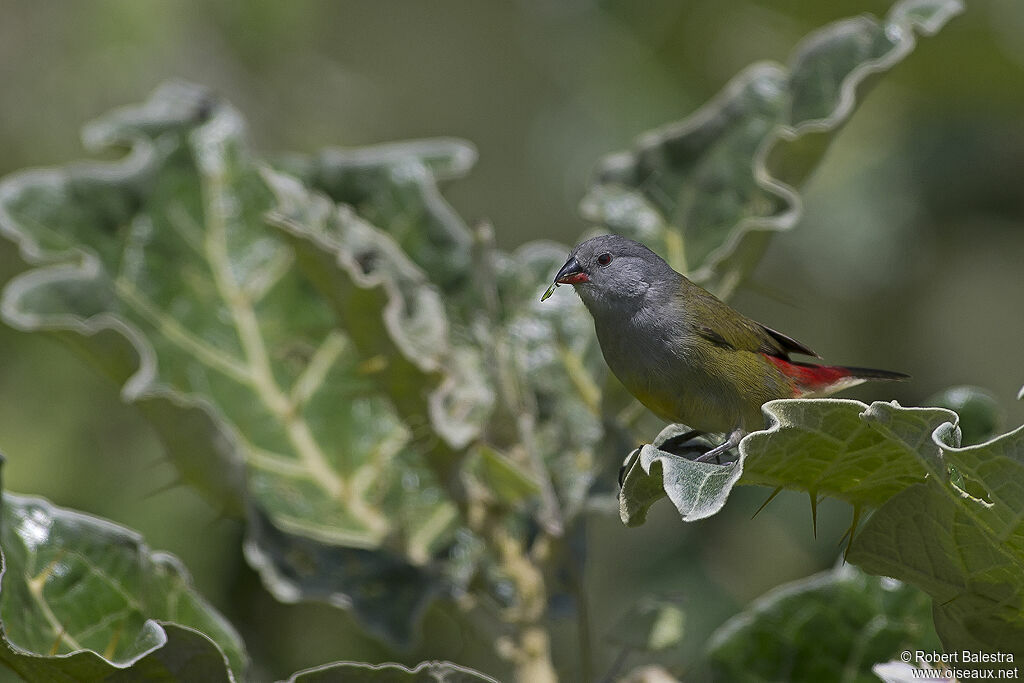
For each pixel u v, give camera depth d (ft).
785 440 12.96
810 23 45.24
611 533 45.39
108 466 41.93
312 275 19.43
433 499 22.30
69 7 44.47
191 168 23.94
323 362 23.47
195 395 22.79
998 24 42.22
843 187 48.37
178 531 40.11
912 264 48.19
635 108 50.57
